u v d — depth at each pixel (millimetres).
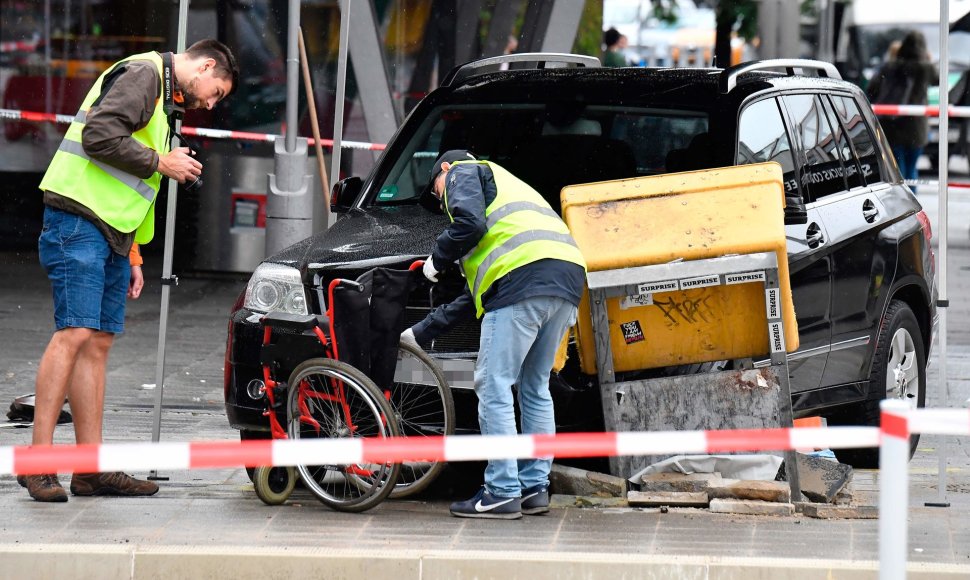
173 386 31250
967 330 40844
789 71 25031
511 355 18672
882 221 24234
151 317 41094
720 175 19672
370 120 45594
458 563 16328
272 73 48531
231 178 48562
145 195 20422
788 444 13352
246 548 16844
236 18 49031
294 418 19953
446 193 18844
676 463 20125
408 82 48500
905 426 11805
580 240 19484
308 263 20531
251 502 20281
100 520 18812
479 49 48188
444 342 20234
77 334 20188
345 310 19391
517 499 19062
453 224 18547
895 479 11852
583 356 19922
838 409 23781
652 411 19750
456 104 24516
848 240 23094
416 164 24062
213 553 16516
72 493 20594
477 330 20125
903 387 24594
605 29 57031
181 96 20594
